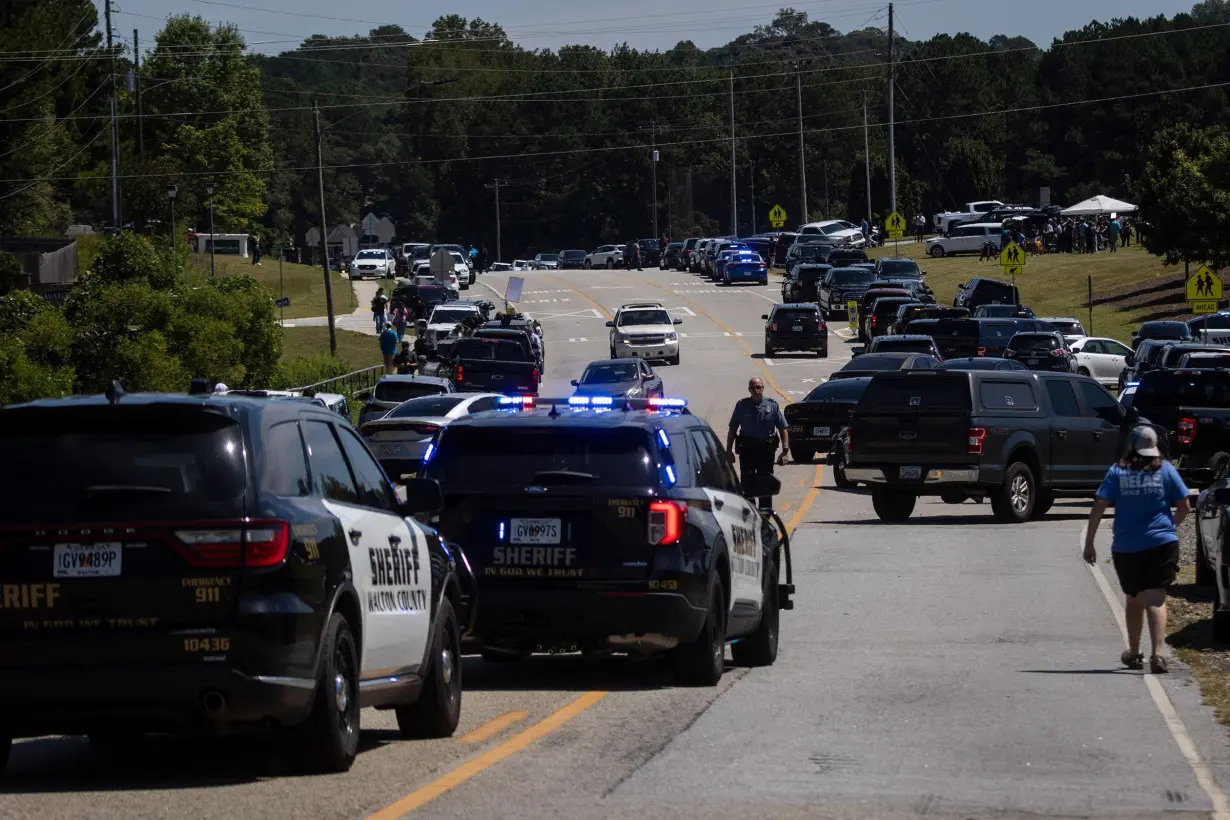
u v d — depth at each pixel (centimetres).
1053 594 5922
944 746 3272
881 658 4619
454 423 4078
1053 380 8831
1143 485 4294
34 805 2722
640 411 4194
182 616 2736
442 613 3459
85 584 2739
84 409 2806
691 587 3953
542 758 3150
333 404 11319
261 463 2825
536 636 3966
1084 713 3675
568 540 3953
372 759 3152
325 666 2859
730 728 3491
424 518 4022
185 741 3394
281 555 2764
